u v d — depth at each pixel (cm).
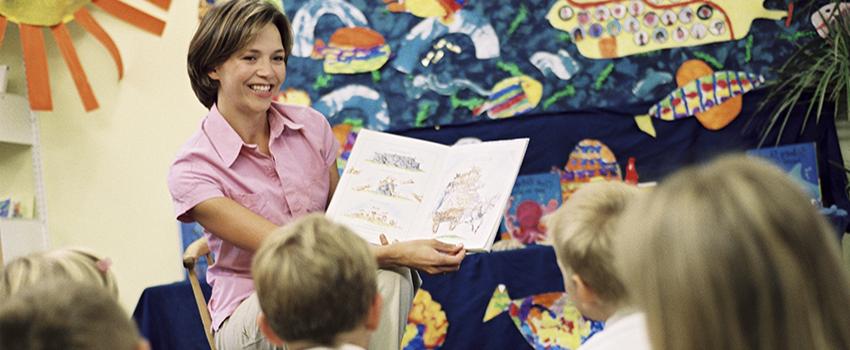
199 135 304
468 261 366
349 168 305
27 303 134
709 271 114
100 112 473
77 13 469
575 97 447
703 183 119
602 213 202
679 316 115
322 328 190
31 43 469
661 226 118
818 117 416
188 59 304
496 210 283
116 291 207
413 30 453
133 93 471
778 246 113
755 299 113
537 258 365
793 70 438
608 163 444
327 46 454
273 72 298
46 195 476
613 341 178
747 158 121
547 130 446
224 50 297
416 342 365
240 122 303
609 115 446
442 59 452
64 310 133
